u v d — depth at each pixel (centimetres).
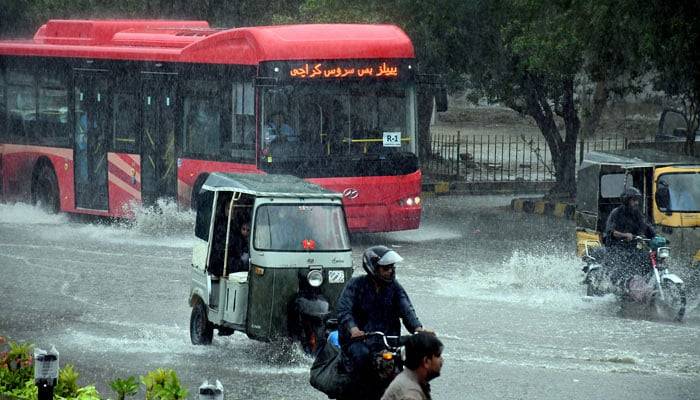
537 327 3991
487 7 7825
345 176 5841
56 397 2333
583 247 4909
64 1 10538
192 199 6353
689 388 3080
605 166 4759
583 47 6675
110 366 3366
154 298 4556
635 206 4362
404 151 5972
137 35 6938
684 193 4591
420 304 4419
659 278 4175
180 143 6412
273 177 3841
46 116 7219
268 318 3400
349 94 5859
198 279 3697
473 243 6262
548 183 9362
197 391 3044
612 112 13375
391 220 5944
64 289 4738
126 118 6731
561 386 3102
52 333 3869
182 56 6381
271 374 3281
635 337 3825
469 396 2992
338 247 3481
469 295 4631
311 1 8438
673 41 6019
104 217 7306
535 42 6962
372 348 2417
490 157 11512
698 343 3725
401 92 5962
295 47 5794
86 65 6919
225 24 10769
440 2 7906
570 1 6688
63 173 7112
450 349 3603
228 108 6062
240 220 3578
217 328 3703
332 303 3450
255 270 3422
